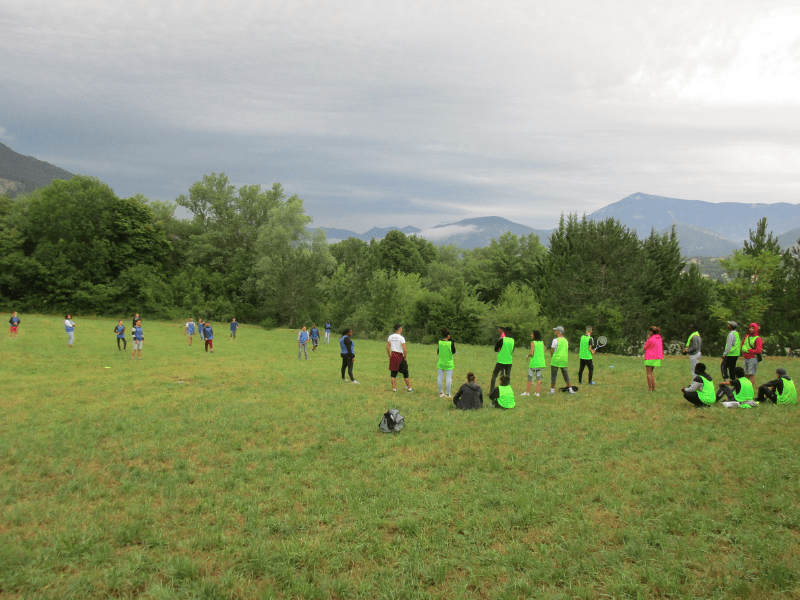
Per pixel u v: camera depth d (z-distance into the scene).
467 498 6.30
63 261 55.47
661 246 39.22
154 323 52.94
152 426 10.28
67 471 7.58
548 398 12.79
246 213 74.12
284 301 52.06
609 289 31.44
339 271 59.09
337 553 5.00
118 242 61.72
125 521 5.74
